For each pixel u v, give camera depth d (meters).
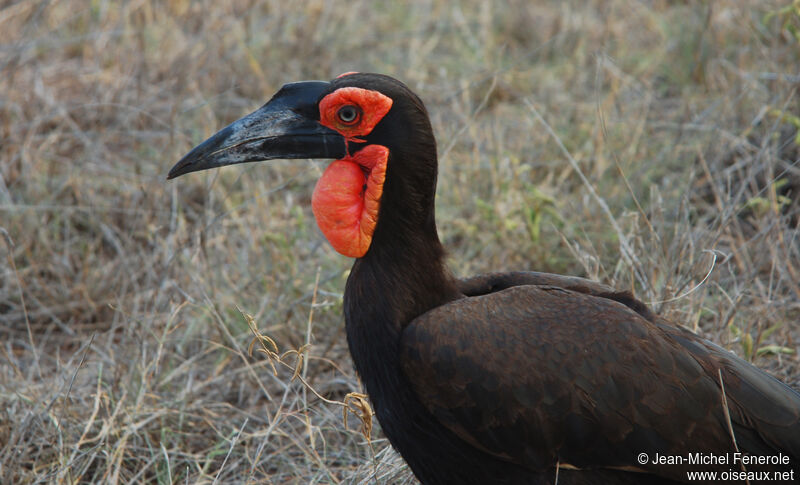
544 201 13.80
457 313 8.69
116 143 18.30
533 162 16.80
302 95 9.05
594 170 15.60
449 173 15.95
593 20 22.05
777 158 14.88
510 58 20.88
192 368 12.78
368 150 8.81
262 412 12.59
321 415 12.09
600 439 8.44
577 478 8.70
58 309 14.35
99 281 14.63
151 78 19.72
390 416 9.12
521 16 22.16
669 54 20.00
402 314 8.91
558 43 21.03
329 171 9.03
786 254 13.15
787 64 17.53
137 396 11.84
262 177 16.45
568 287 9.68
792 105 15.98
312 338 12.06
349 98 8.70
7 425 11.43
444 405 8.62
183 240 14.27
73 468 10.98
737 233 14.12
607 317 8.59
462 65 20.64
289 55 20.92
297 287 13.78
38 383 12.84
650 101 17.78
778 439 8.46
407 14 23.16
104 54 20.64
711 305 13.07
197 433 12.03
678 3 21.20
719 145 15.88
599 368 8.38
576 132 17.50
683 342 8.80
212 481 10.69
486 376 8.45
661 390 8.36
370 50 21.89
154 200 15.72
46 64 20.52
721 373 8.55
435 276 9.11
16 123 17.69
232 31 20.73
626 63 20.08
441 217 15.39
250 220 14.89
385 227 8.93
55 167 16.92
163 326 13.58
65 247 15.03
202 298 13.48
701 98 18.36
